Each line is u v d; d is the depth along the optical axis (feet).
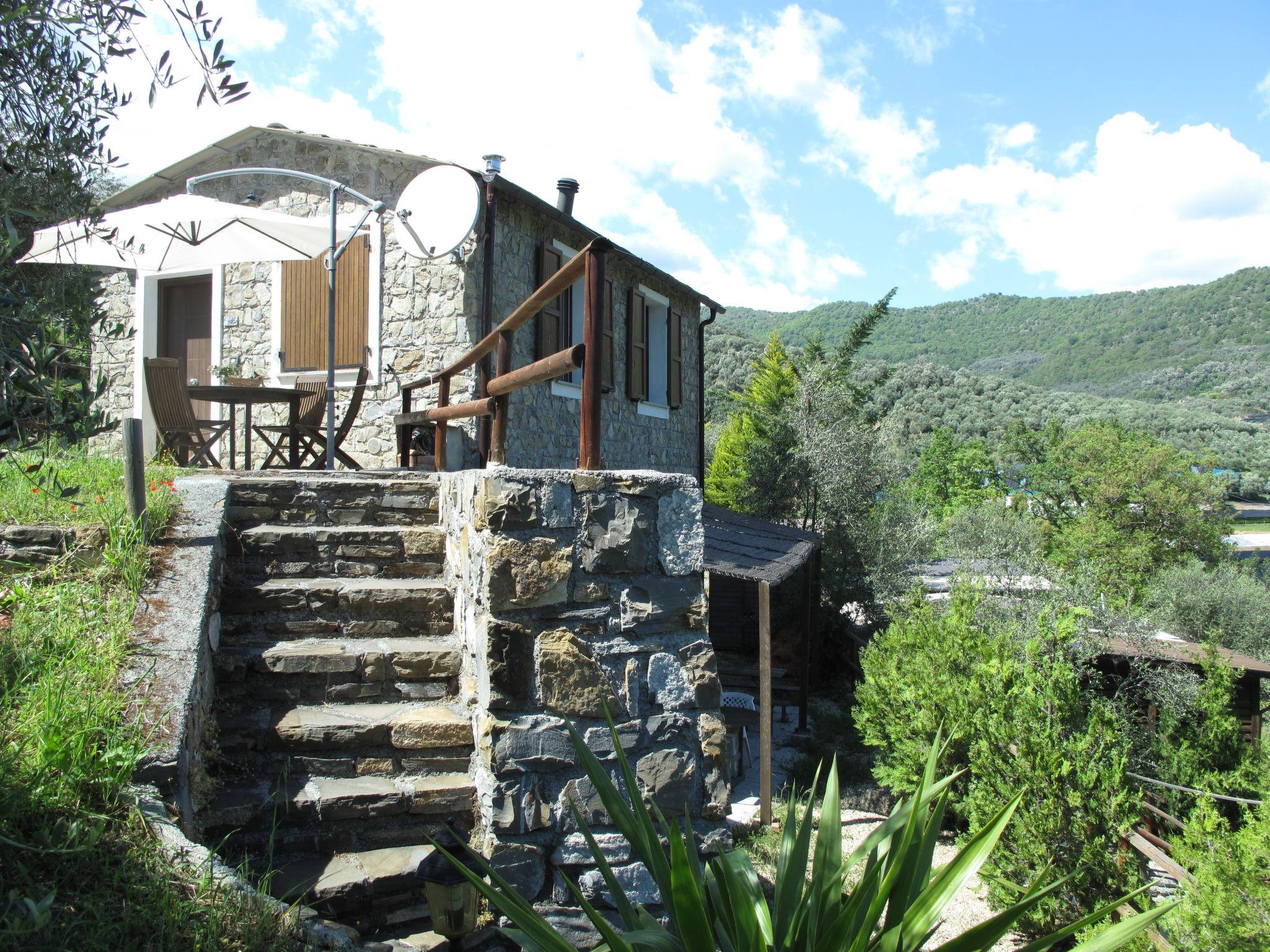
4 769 6.91
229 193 30.35
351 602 13.37
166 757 8.16
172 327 31.99
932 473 136.46
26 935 5.75
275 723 11.18
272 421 29.63
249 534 14.16
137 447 12.24
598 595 10.87
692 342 47.67
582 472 10.91
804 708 34.94
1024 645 27.94
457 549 13.34
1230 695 29.63
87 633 9.91
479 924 9.90
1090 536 91.61
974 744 22.77
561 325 32.50
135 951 6.04
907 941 6.70
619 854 10.36
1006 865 20.93
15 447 6.37
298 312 29.45
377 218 24.80
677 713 11.00
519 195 28.04
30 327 6.15
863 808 26.04
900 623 33.40
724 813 10.96
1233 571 76.18
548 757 10.27
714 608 47.80
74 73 7.20
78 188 7.75
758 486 58.13
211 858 7.23
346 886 9.61
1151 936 18.24
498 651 10.29
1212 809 18.56
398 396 28.17
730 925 7.45
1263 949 15.62
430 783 10.93
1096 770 20.59
